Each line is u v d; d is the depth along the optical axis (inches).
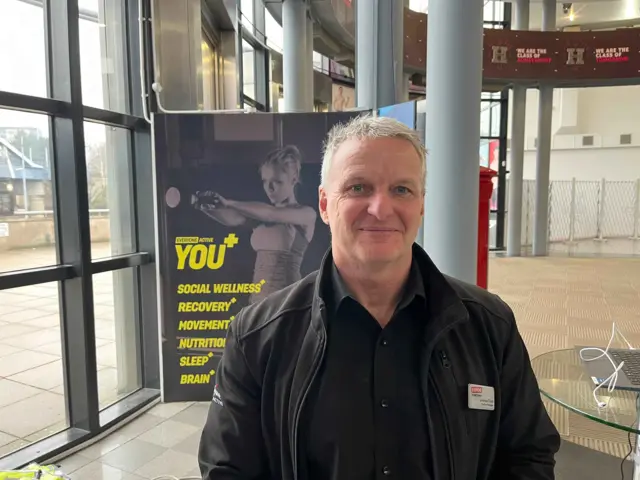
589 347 78.3
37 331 162.7
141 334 131.8
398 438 35.7
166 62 126.6
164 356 111.4
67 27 98.0
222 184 106.8
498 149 449.1
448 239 103.7
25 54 97.5
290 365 37.4
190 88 131.0
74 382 108.2
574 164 467.2
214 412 40.5
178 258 108.9
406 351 36.9
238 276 109.1
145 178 126.2
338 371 36.5
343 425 35.7
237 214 107.6
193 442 107.2
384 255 35.0
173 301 109.9
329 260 39.3
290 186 106.2
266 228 107.7
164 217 107.9
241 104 191.8
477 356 37.8
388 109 99.5
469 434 36.5
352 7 259.6
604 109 455.2
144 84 120.5
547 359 74.9
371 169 35.1
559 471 91.9
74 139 100.4
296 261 107.8
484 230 115.3
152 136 106.0
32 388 127.3
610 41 354.3
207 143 106.0
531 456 39.2
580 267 346.3
